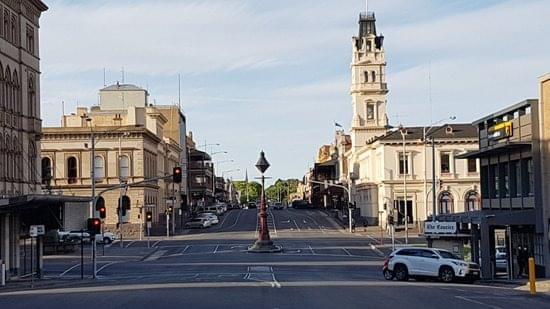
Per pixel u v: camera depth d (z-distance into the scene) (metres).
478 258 47.28
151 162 106.62
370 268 53.47
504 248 54.12
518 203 45.97
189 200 150.25
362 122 130.88
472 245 47.66
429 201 103.50
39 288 39.22
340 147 158.75
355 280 41.50
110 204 98.81
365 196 117.31
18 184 49.03
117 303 28.16
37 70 53.19
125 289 35.62
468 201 103.81
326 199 162.75
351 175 118.12
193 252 72.81
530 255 44.34
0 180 45.69
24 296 33.16
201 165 160.88
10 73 48.09
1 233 46.62
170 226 106.44
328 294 31.45
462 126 106.00
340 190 147.88
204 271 51.25
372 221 111.44
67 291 35.62
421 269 41.69
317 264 57.25
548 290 35.00
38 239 48.81
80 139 98.81
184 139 149.50
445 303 27.58
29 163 51.66
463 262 41.22
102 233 74.06
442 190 103.81
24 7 50.59
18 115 49.50
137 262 62.38
